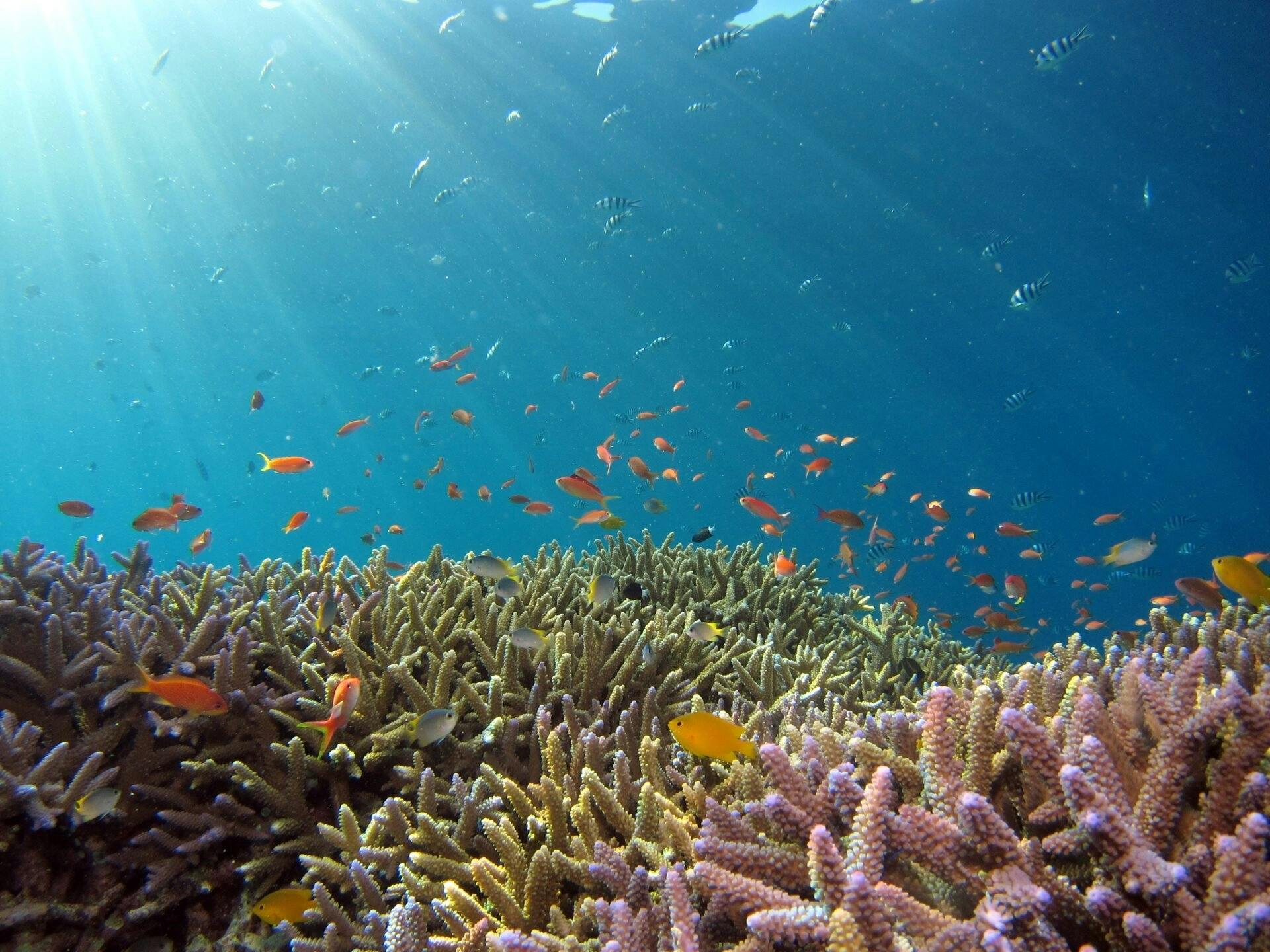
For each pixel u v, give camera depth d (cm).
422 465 6031
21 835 339
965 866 184
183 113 2747
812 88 2389
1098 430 5028
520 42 2288
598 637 455
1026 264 3459
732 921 208
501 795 329
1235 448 5066
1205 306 3778
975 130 2564
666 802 277
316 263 3925
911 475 5097
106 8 2222
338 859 348
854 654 562
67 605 434
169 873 345
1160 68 2181
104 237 3694
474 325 4816
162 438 7069
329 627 450
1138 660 257
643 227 3384
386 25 2244
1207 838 182
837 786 206
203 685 350
